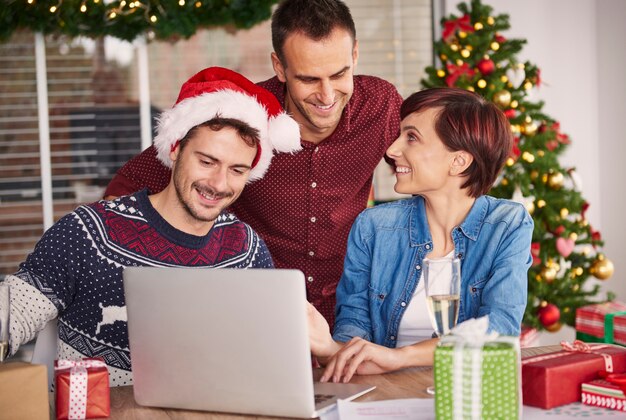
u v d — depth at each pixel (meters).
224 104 1.96
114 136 5.16
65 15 4.77
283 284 1.53
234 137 1.97
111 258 2.03
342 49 2.46
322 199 2.83
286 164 2.79
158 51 5.12
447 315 1.66
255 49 5.12
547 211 4.24
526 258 2.08
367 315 2.22
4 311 1.64
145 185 2.76
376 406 1.61
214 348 1.61
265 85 2.81
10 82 5.05
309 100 2.54
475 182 2.09
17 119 5.08
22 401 1.51
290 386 1.57
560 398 1.60
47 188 5.15
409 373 1.87
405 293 2.16
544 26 5.16
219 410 1.64
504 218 2.10
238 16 4.88
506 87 4.29
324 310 2.96
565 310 4.36
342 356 1.83
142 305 1.67
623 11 5.15
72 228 2.03
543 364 1.61
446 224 2.15
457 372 1.41
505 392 1.40
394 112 2.87
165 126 2.01
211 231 2.12
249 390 1.60
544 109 5.18
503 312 1.99
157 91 5.14
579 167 5.22
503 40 4.38
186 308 1.62
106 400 1.64
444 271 1.66
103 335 2.04
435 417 1.44
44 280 1.99
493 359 1.40
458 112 2.04
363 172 2.87
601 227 5.25
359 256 2.24
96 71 5.10
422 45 5.25
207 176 1.99
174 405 1.68
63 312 2.06
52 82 5.08
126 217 2.07
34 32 4.99
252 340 1.58
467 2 5.11
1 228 5.14
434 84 4.35
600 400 1.59
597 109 5.22
